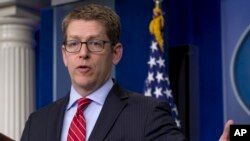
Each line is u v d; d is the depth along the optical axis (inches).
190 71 186.4
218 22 188.1
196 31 193.6
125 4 192.7
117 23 65.1
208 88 187.5
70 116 65.4
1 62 213.8
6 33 213.8
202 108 188.1
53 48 209.5
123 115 62.2
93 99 63.9
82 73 62.2
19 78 212.4
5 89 211.5
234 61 181.5
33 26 221.0
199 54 191.6
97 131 60.6
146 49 186.4
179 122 173.6
